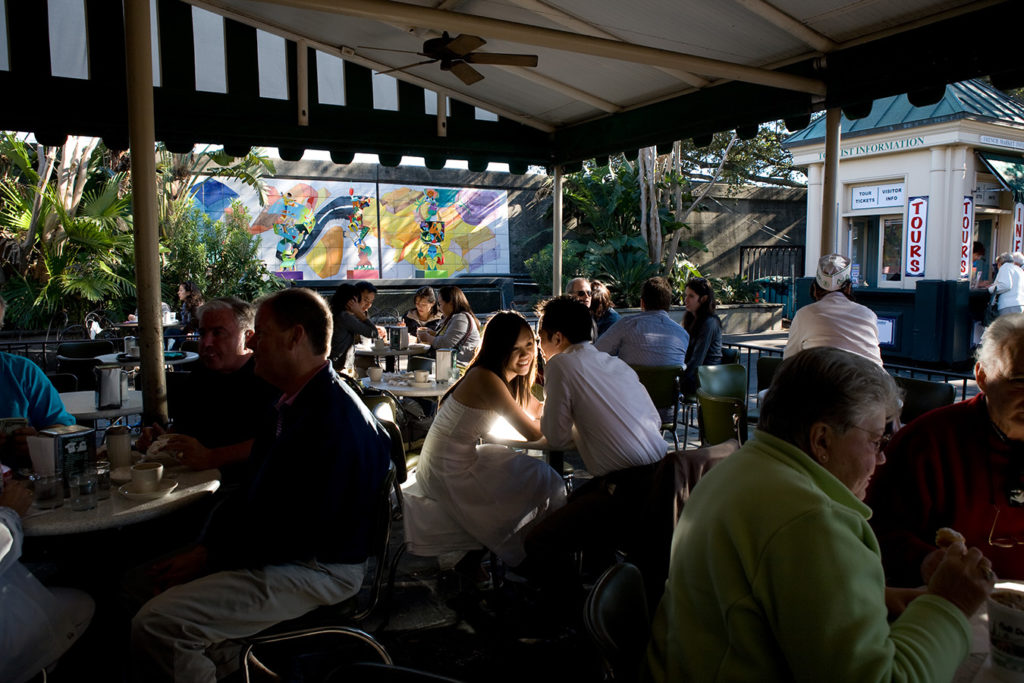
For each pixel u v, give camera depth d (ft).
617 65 17.70
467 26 12.00
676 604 4.52
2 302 9.36
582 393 9.42
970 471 6.26
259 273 40.40
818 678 3.75
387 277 45.96
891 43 13.78
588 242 49.39
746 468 4.43
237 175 40.01
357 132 20.59
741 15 13.88
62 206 33.78
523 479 10.08
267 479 7.08
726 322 46.60
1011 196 35.53
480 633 9.99
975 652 4.93
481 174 48.08
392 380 16.97
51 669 6.85
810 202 38.32
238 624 6.84
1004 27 12.01
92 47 16.71
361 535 7.36
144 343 11.75
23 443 8.55
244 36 18.76
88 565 8.88
